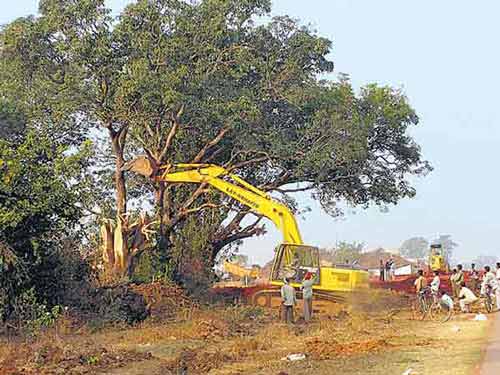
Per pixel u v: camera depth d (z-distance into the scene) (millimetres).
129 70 32375
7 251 23594
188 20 34375
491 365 16031
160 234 35344
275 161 38656
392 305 33844
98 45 32750
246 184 34562
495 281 31734
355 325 26734
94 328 25516
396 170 42812
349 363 17391
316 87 37625
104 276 30016
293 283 32188
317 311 32438
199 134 37125
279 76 37844
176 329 24688
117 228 32719
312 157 36625
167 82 32125
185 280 34906
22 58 34375
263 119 36656
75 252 27922
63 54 33781
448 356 17891
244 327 26516
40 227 25094
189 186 38406
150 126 36656
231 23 36312
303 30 38344
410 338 22312
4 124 33938
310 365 17281
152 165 34969
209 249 37562
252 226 39750
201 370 17219
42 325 23641
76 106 33344
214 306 31797
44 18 33812
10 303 23828
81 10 32844
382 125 40781
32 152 25188
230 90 35062
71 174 26250
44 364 17812
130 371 17203
